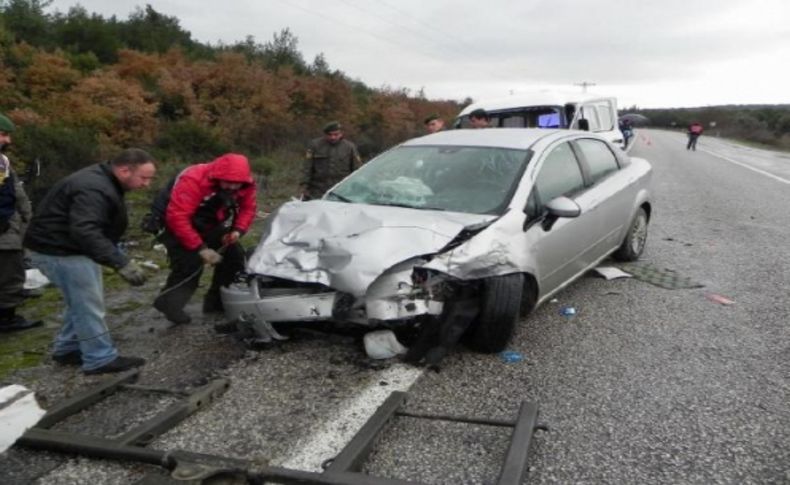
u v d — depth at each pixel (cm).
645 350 434
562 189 509
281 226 432
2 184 450
